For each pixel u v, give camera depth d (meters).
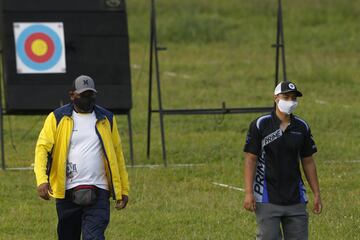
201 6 108.44
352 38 98.06
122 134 57.97
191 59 89.88
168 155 51.41
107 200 29.97
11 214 39.41
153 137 56.94
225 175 46.72
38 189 29.23
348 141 55.88
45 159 29.55
